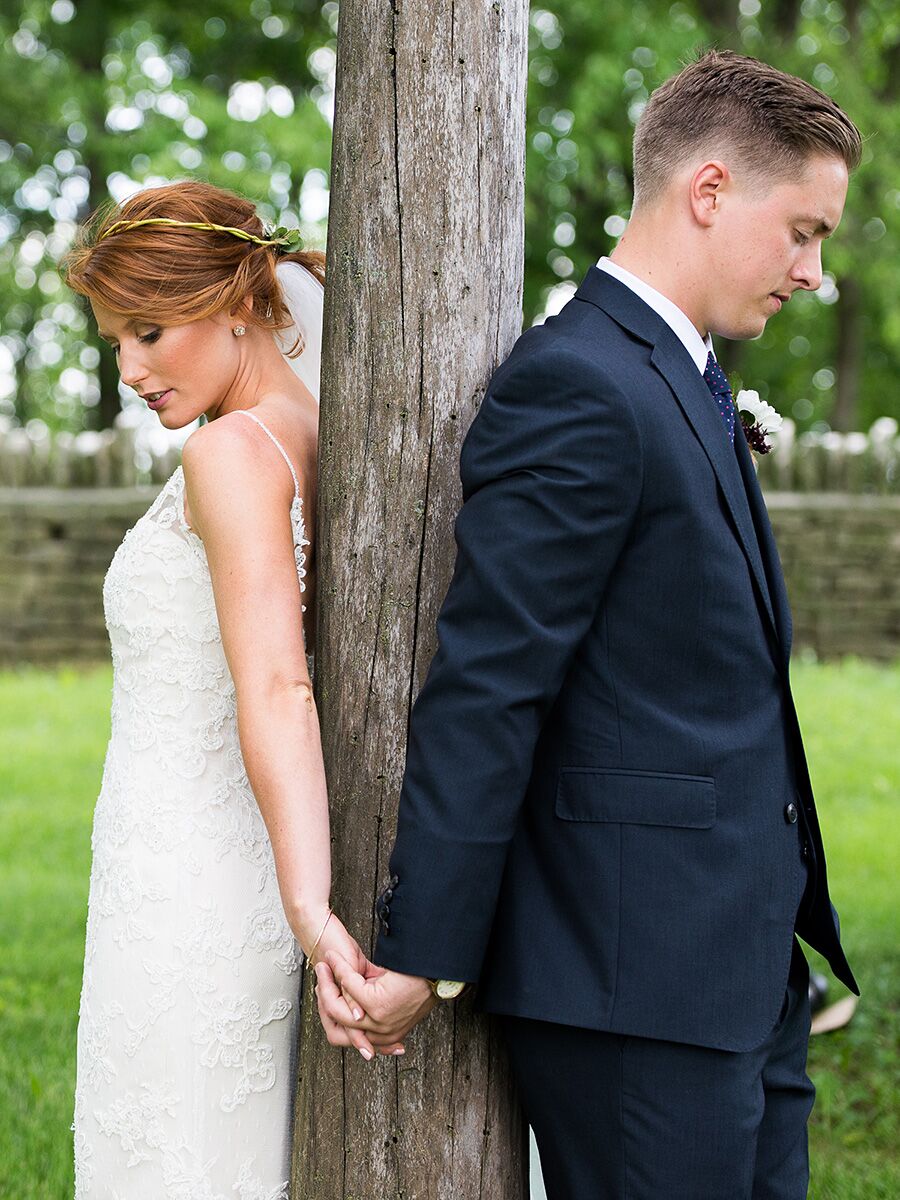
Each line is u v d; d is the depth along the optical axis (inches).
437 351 79.4
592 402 69.1
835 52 605.3
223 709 82.6
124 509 393.1
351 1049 82.4
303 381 90.0
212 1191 82.6
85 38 563.2
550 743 73.9
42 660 392.5
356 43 78.7
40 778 272.5
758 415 88.5
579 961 72.7
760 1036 73.3
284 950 84.6
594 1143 74.5
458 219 78.7
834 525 412.2
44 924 197.2
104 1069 84.0
